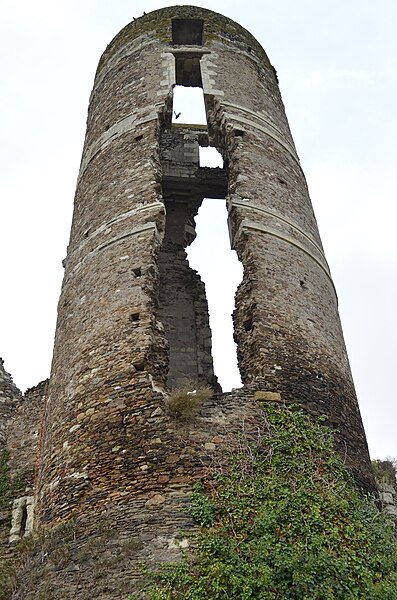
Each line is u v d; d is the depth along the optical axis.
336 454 10.86
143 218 13.20
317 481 10.12
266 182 14.27
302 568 8.66
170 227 18.81
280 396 11.21
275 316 12.16
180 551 9.13
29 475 15.20
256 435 10.55
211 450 10.27
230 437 10.47
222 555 8.89
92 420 11.12
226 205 14.09
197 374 16.66
